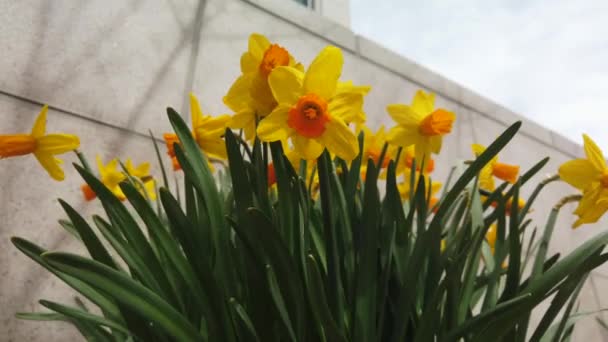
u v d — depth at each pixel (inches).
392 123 64.2
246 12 55.6
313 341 21.3
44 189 36.0
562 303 22.0
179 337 20.4
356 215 23.5
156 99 44.7
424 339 20.8
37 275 33.9
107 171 30.3
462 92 77.7
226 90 50.0
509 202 29.7
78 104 39.9
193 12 50.9
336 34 63.5
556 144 91.1
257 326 21.1
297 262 21.5
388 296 22.7
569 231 85.0
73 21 42.1
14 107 36.5
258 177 22.0
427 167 29.3
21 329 32.2
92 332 24.6
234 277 21.8
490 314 20.2
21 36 38.7
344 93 21.2
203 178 22.4
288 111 20.8
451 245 23.2
